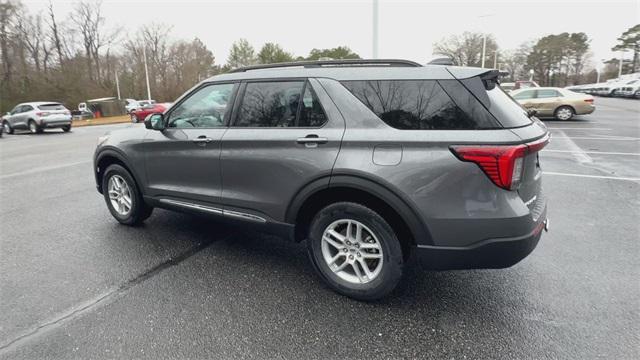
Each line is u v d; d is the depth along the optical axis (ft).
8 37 114.42
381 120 8.31
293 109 9.48
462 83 7.84
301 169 9.03
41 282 10.14
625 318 8.17
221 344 7.63
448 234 7.81
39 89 115.75
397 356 7.24
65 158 31.50
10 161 30.78
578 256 11.16
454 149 7.54
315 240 9.36
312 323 8.26
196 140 10.89
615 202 16.15
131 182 13.35
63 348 7.56
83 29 152.66
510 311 8.55
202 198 11.24
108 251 12.07
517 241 7.57
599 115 56.08
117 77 154.92
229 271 10.69
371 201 8.68
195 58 188.55
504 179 7.38
